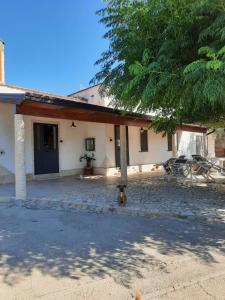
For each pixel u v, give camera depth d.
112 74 6.60
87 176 12.92
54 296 3.01
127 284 3.25
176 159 11.47
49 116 8.28
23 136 7.78
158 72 4.88
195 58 5.28
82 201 7.43
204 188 9.51
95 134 13.70
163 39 5.36
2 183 10.45
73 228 5.38
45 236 4.92
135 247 4.39
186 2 4.88
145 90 4.82
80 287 3.19
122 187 6.94
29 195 8.27
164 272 3.55
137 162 15.16
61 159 12.90
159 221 5.87
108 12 5.97
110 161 13.49
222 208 6.62
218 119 8.85
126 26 5.86
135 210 6.47
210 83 3.99
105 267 3.70
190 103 5.35
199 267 3.69
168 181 11.20
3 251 4.25
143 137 15.62
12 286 3.23
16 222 5.86
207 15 4.82
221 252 4.19
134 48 5.54
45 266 3.73
